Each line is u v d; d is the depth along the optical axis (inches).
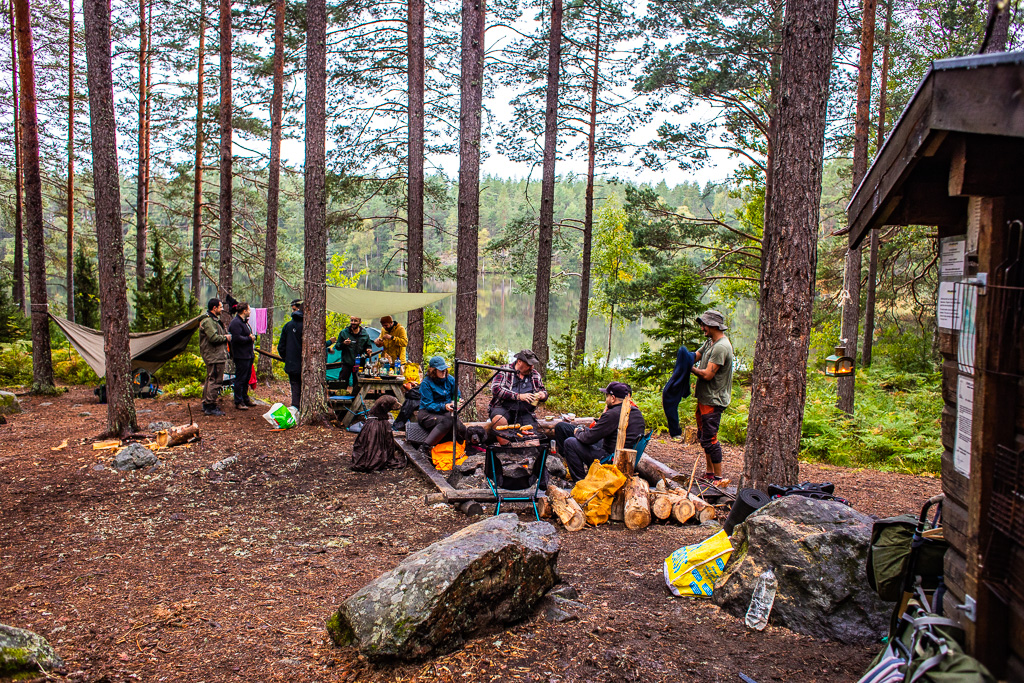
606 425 251.1
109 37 315.9
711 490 259.9
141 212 803.4
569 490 260.7
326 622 153.0
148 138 826.8
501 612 145.3
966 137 94.3
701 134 662.5
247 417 409.4
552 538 169.8
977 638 99.4
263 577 183.0
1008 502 93.4
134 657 135.0
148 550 201.9
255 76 702.5
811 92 217.9
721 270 848.3
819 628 147.0
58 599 164.9
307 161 373.4
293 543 211.3
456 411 277.1
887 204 123.5
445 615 134.7
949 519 115.0
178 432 331.3
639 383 547.2
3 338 640.4
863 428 410.3
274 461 309.7
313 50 365.4
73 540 208.4
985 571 98.0
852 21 585.9
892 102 622.5
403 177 676.1
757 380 230.5
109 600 164.9
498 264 804.0
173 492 260.8
